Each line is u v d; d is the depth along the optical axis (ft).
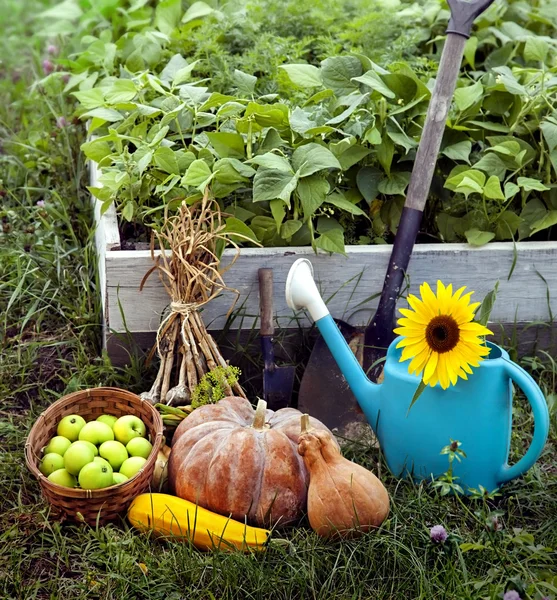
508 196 7.95
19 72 13.78
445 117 7.64
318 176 7.79
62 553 6.63
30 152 11.03
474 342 6.68
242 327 8.09
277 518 6.81
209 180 7.64
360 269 8.08
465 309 6.69
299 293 7.38
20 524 6.89
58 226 9.84
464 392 6.89
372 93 8.44
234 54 10.05
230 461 6.79
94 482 6.70
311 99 8.31
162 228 7.57
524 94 8.23
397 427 7.15
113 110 8.85
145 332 7.98
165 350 7.65
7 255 9.32
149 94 9.21
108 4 11.39
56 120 11.64
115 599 6.39
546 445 7.66
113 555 6.59
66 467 6.82
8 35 14.64
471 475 7.07
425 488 7.18
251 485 6.77
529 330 8.41
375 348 7.91
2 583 6.47
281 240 8.14
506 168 8.36
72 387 8.00
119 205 8.48
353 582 6.40
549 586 6.16
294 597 6.38
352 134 8.18
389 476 7.34
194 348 7.53
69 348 8.66
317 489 6.67
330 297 8.12
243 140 8.11
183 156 8.16
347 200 8.24
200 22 10.38
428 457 7.11
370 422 7.39
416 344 6.82
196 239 7.38
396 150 8.57
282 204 7.80
